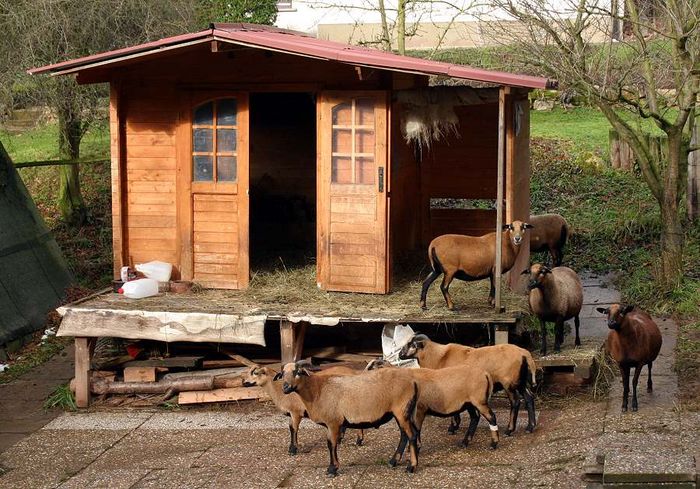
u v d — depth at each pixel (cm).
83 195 1758
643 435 795
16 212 1366
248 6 2111
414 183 1289
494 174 1280
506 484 759
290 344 1008
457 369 830
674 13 1145
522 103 1127
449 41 2180
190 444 915
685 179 1495
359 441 881
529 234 1219
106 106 1538
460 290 1095
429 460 832
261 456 870
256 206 1424
